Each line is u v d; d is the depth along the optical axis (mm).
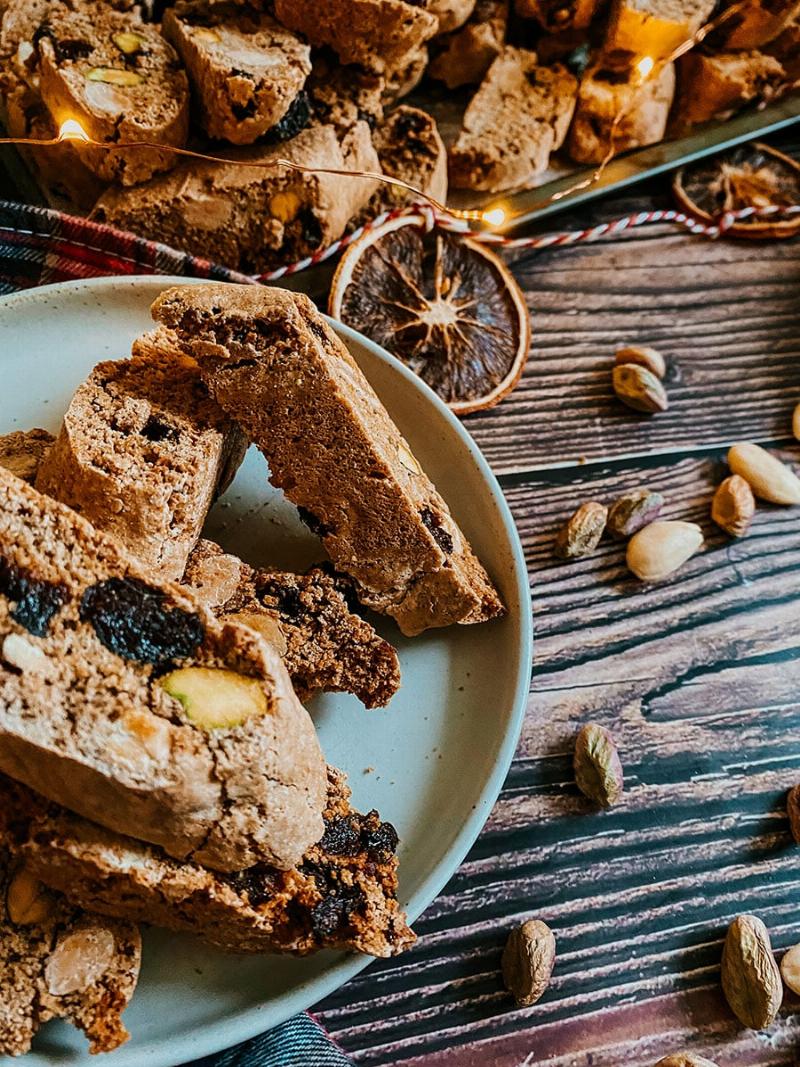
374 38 359
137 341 313
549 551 368
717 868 339
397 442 322
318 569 312
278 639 298
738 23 398
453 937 324
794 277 418
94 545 262
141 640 260
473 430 380
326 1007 316
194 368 310
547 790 341
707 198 421
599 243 413
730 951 325
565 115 396
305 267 370
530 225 413
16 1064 272
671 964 329
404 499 300
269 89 342
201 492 300
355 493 302
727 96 409
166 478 293
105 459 292
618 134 405
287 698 263
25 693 253
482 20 399
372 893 278
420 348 371
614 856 337
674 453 387
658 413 391
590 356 397
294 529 333
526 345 383
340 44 361
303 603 306
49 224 345
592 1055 320
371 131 383
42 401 336
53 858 262
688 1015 326
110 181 363
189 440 300
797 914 337
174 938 291
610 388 392
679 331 405
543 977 316
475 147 389
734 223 417
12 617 256
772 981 322
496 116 394
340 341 322
